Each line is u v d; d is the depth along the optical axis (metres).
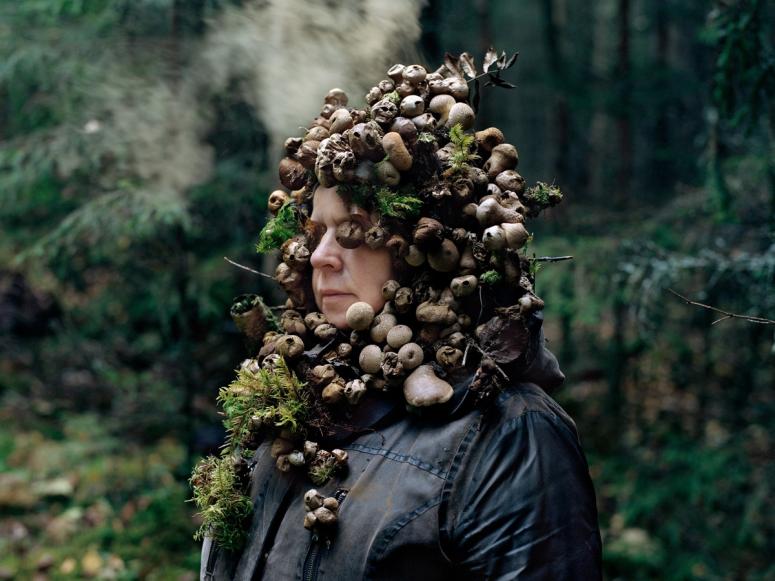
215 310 3.02
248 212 3.02
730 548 2.91
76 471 3.26
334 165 1.06
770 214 2.36
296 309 1.18
